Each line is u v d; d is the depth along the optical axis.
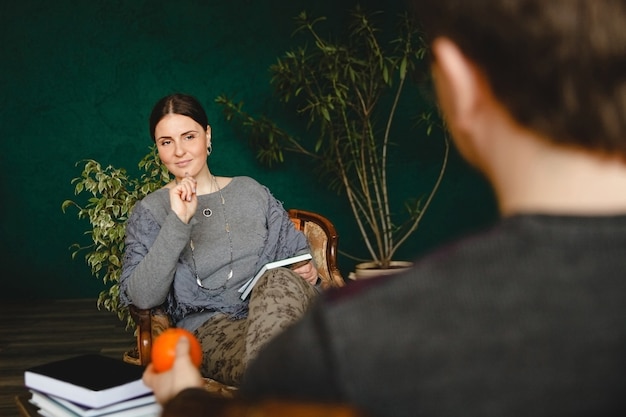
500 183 0.50
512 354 0.45
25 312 5.35
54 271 5.78
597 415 0.45
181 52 5.73
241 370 2.18
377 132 5.66
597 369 0.45
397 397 0.46
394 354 0.46
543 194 0.47
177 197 2.34
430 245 6.05
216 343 2.34
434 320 0.46
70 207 5.75
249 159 5.83
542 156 0.47
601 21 0.44
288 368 0.49
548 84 0.45
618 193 0.46
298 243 2.71
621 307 0.44
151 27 5.70
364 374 0.46
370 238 5.98
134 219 2.54
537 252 0.45
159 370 0.94
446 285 0.46
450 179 6.02
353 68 5.27
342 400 0.47
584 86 0.45
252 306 2.11
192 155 2.59
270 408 0.48
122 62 5.70
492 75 0.47
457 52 0.49
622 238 0.45
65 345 4.43
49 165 5.71
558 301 0.45
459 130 0.52
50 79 5.65
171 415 0.62
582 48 0.44
